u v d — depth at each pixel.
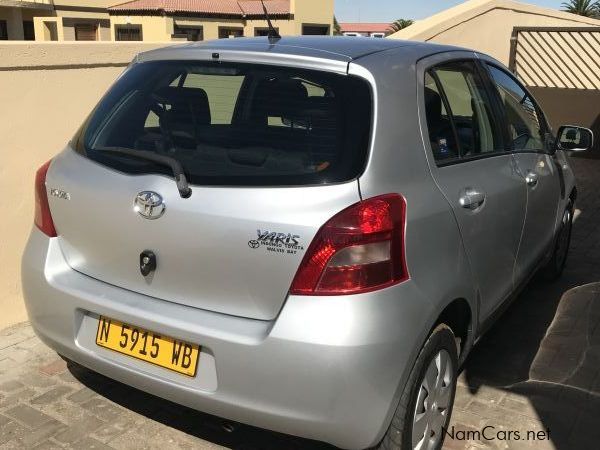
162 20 33.47
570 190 4.78
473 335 3.07
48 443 2.94
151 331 2.48
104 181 2.62
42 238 2.84
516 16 11.07
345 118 2.45
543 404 3.38
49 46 3.95
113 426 3.08
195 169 2.47
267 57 2.65
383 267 2.30
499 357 3.87
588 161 10.44
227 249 2.34
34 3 31.16
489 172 3.22
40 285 2.76
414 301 2.39
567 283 5.07
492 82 3.69
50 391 3.34
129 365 2.54
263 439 3.01
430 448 2.78
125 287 2.62
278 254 2.27
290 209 2.29
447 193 2.74
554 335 4.16
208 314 2.42
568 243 5.18
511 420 3.23
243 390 2.31
